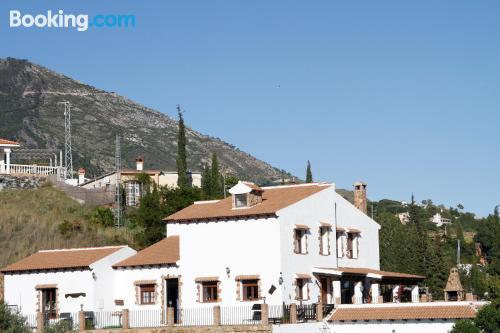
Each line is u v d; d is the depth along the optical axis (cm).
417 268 10175
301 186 7038
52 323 6225
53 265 6719
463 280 10400
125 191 10706
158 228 8400
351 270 6825
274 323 5731
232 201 6625
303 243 6519
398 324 5688
